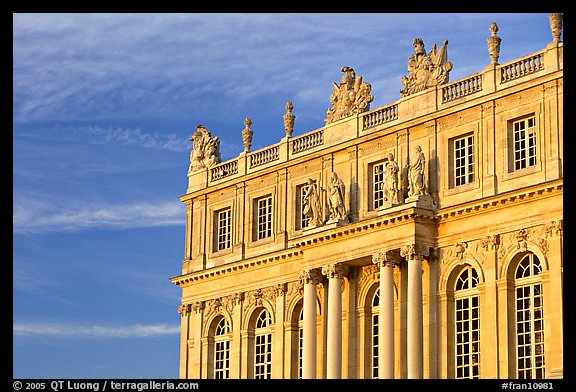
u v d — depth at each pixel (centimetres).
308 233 6525
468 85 6034
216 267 7462
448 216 5897
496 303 5609
